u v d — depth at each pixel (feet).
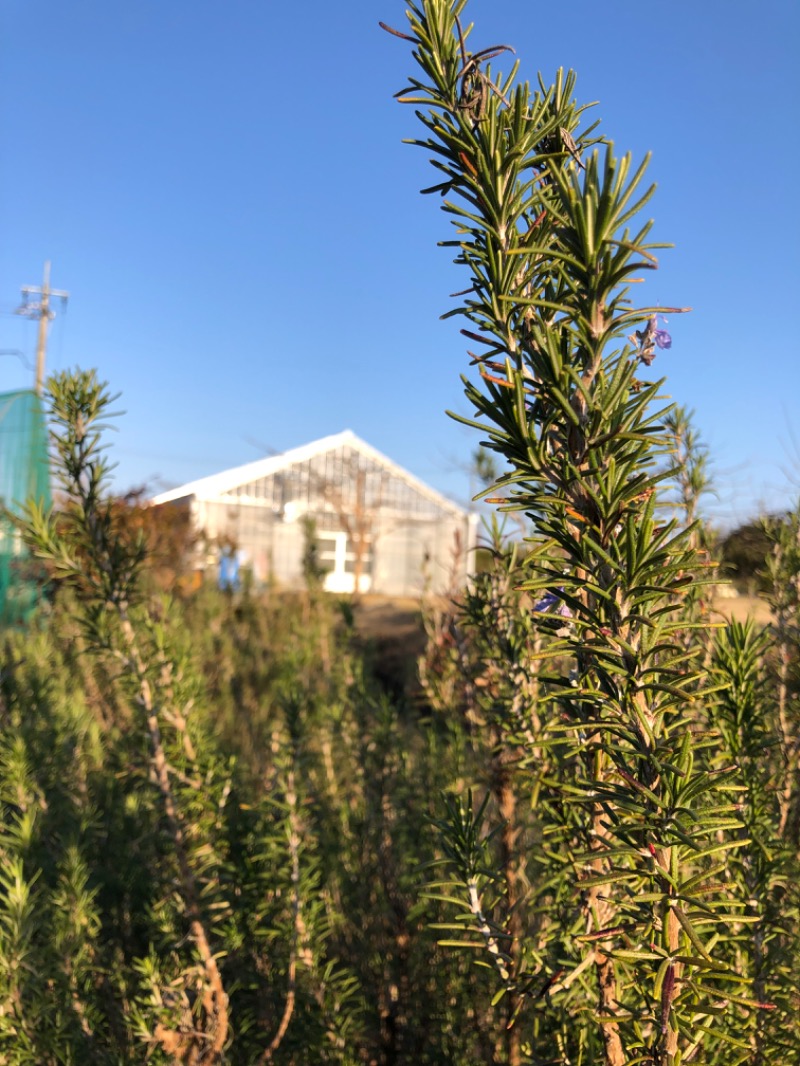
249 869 9.23
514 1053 6.93
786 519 8.38
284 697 9.68
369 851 10.75
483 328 3.15
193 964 8.45
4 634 20.71
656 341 3.23
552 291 3.25
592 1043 5.06
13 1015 7.09
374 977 9.57
